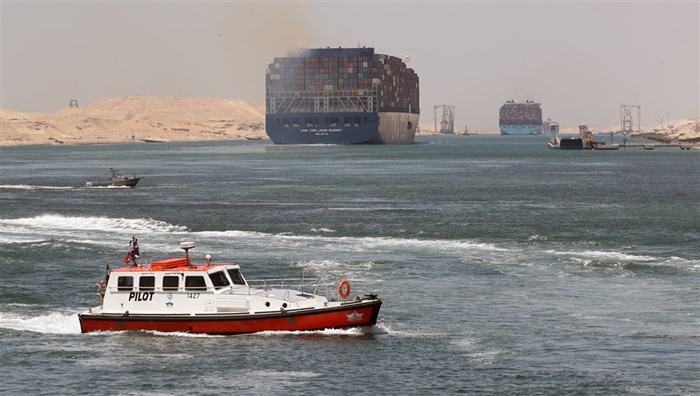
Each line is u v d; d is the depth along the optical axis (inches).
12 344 5162.4
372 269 7332.7
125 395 4389.8
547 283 6722.4
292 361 4808.1
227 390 4434.1
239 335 5206.7
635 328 5442.9
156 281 5285.4
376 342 5142.7
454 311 5866.1
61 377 4626.0
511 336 5280.5
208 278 5246.1
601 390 4411.9
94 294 6530.5
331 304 5196.9
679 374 4616.1
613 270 7234.3
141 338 5206.7
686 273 7066.9
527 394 4367.6
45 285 6825.8
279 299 5221.5
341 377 4589.1
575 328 5452.8
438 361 4822.8
